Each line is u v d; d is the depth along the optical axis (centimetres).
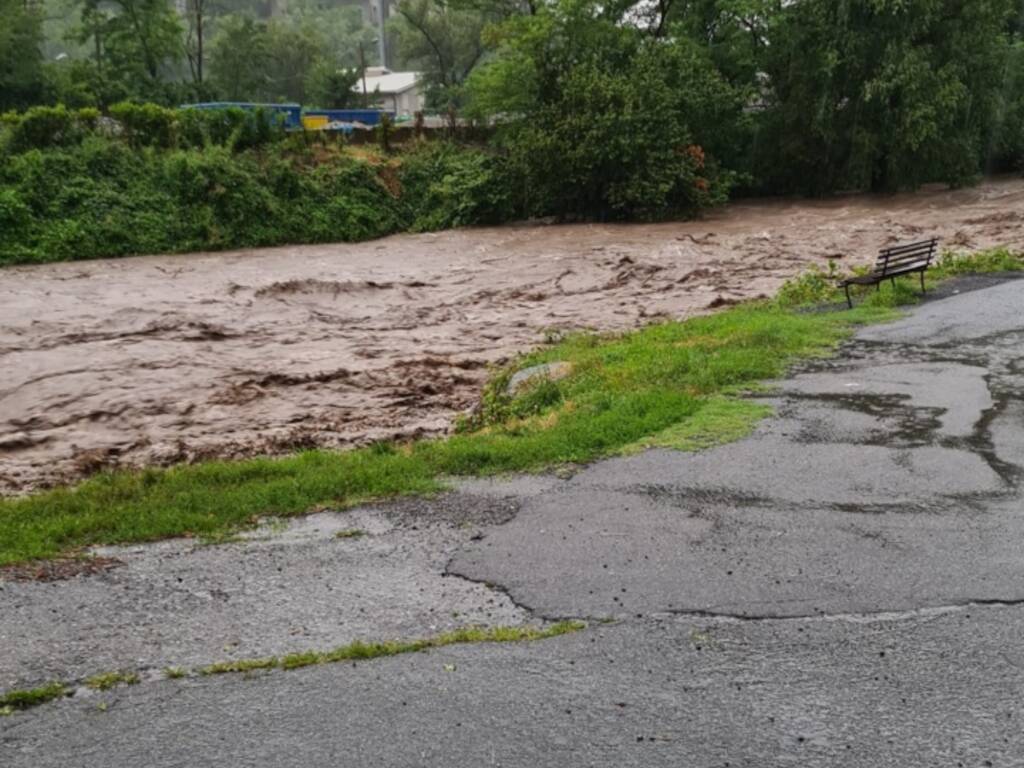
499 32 4588
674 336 1697
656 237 3631
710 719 552
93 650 650
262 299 2562
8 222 3522
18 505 962
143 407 1572
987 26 4275
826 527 828
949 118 4184
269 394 1630
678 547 796
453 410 1486
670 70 4428
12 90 5897
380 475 992
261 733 550
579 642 645
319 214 4119
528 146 4216
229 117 4306
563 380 1382
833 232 3416
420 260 3369
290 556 810
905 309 1795
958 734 532
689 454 1035
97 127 4131
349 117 6638
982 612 669
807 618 668
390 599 721
